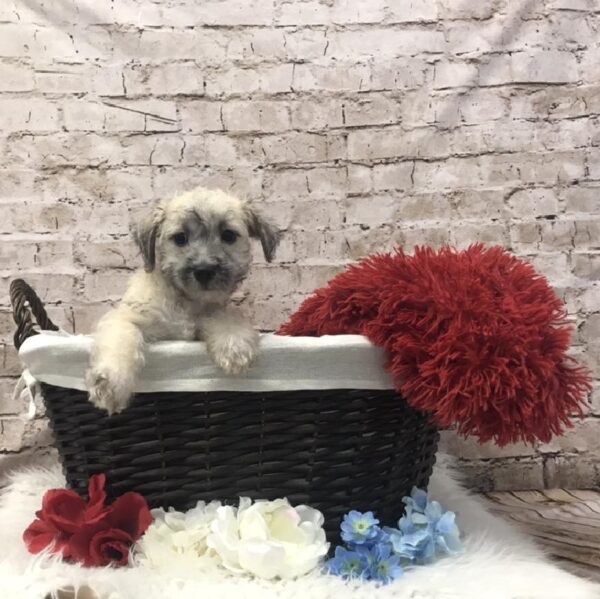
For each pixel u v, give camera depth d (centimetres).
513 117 238
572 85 239
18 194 229
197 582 126
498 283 150
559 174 239
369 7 235
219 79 233
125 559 136
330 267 238
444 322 140
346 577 132
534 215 239
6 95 227
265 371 137
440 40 237
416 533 142
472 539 155
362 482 147
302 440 142
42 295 230
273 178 236
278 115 235
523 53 238
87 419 141
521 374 135
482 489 234
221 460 141
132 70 231
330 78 236
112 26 230
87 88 230
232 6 232
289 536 134
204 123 234
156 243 170
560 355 144
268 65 234
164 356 135
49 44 228
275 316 237
